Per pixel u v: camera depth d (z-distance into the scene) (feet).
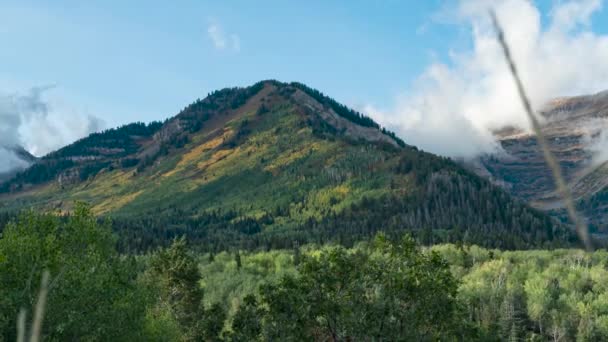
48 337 109.60
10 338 102.99
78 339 117.50
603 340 401.70
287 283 137.59
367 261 136.56
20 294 104.83
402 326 126.31
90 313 120.06
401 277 127.65
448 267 134.31
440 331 131.64
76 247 139.85
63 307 114.21
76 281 119.34
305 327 133.80
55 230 136.67
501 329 385.91
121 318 126.21
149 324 152.05
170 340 157.89
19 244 113.91
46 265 106.52
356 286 129.59
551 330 437.17
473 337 135.13
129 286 141.18
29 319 103.50
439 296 129.80
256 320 143.43
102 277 126.00
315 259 138.31
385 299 127.54
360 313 125.18
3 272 110.01
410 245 136.46
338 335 135.44
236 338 141.90
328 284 133.28
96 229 141.38
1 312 102.78
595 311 428.97
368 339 123.34
